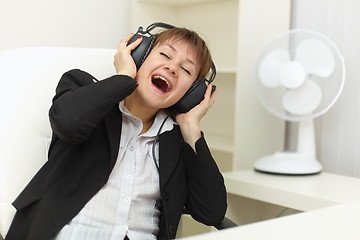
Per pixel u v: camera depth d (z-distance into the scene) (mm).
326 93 1768
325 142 2049
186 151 1258
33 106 1186
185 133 1278
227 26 2529
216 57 2607
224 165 2600
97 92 1085
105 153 1157
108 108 1087
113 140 1152
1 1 1921
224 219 1273
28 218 1075
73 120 1049
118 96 1099
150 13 2510
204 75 1302
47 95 1216
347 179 1765
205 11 2623
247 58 2076
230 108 2557
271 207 1897
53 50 1283
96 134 1171
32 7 2027
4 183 1108
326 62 1723
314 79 1778
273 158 1884
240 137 2088
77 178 1115
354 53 1927
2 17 1931
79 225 1096
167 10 2629
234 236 634
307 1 2109
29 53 1237
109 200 1142
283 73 1752
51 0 2090
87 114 1059
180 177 1274
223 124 2605
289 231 671
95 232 1088
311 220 740
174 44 1219
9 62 1198
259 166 1862
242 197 1820
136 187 1185
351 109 1945
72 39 2189
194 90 1288
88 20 2246
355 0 1913
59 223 1067
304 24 2125
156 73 1196
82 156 1138
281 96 1841
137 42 1225
